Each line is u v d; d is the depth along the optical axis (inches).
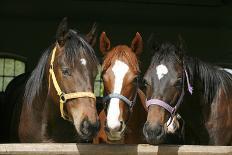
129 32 591.2
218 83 235.1
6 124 260.4
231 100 237.5
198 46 599.8
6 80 565.9
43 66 214.2
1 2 533.6
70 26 580.4
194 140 239.5
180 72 210.8
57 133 213.6
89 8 560.1
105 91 214.2
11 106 256.7
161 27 595.8
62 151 169.2
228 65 604.4
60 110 200.5
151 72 208.8
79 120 184.4
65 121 213.0
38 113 213.3
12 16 564.1
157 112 200.5
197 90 229.5
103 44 228.8
